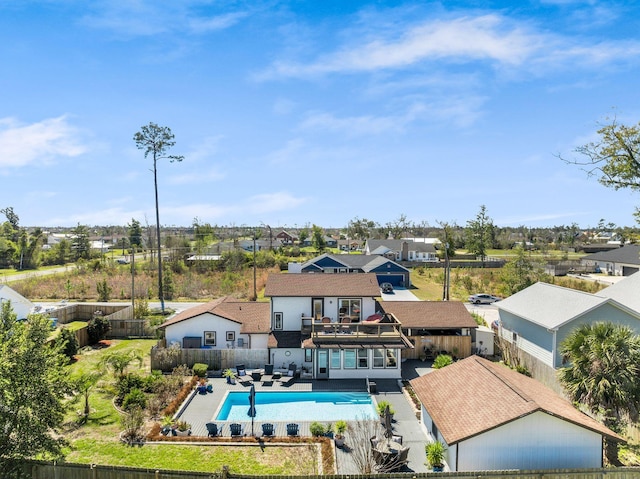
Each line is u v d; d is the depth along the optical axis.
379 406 23.97
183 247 90.75
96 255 101.06
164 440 20.75
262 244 120.44
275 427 22.98
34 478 15.41
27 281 67.00
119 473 15.09
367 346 30.53
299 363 32.34
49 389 14.67
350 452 19.86
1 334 14.53
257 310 37.00
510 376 21.33
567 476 15.00
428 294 62.28
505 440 16.83
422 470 18.27
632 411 19.70
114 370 30.03
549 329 28.23
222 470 14.69
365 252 104.38
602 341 20.59
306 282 36.44
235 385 29.58
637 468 15.16
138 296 58.78
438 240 125.50
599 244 131.88
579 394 20.70
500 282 66.50
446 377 22.45
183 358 32.59
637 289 34.31
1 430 14.00
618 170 23.67
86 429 22.02
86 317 46.94
